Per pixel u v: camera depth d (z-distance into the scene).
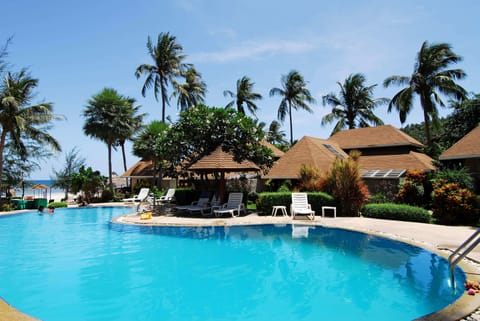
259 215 17.91
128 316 5.83
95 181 29.19
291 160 23.05
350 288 7.09
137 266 9.13
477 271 7.17
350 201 16.69
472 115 25.69
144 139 32.28
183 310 6.07
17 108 23.17
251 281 7.74
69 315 5.88
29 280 7.91
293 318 5.63
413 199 17.84
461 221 13.84
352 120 41.66
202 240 12.47
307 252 10.39
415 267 8.32
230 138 21.08
